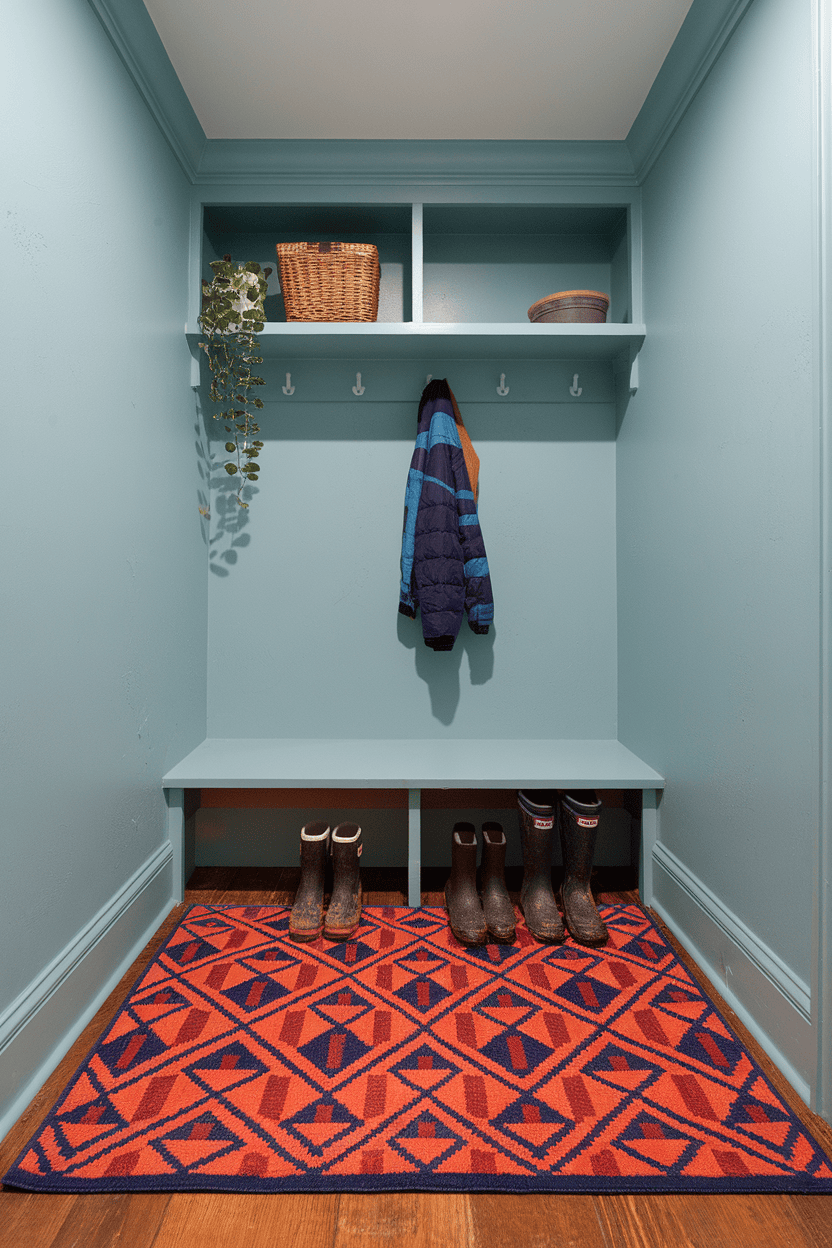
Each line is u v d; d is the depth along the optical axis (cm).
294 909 177
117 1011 141
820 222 114
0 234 109
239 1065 125
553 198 208
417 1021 139
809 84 118
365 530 232
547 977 155
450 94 181
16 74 113
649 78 177
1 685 110
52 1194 100
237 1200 99
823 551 114
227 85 177
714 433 158
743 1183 101
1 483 110
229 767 196
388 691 233
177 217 195
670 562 185
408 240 232
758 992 134
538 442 233
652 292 198
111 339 151
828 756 113
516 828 228
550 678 234
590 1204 99
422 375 231
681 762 177
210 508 231
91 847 144
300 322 204
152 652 178
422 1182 101
